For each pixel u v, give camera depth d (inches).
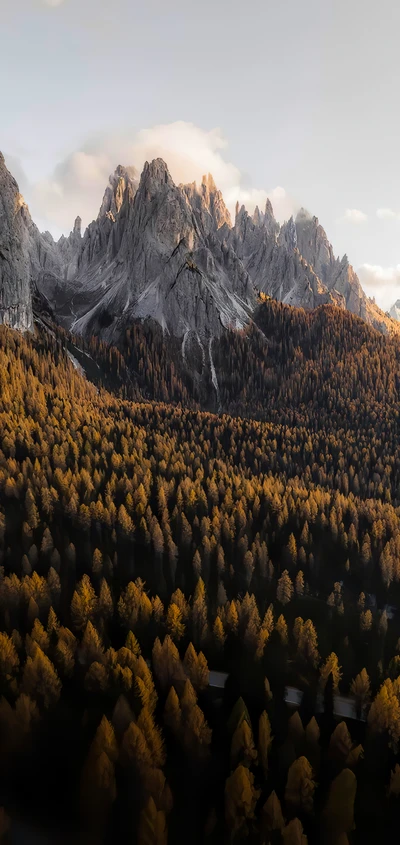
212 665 3125.0
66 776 2170.3
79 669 2780.5
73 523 4163.4
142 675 2672.2
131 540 4202.8
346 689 3147.1
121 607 3275.1
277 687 3016.7
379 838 2148.1
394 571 4303.6
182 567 4119.1
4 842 1873.8
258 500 5022.1
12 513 4092.0
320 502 5241.1
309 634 3255.4
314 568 4367.6
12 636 2802.7
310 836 2138.3
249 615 3398.1
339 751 2482.8
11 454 4881.9
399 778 2335.1
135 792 2107.5
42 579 3243.1
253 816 2111.2
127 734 2185.0
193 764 2361.0
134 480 4940.9
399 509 5580.7
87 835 1935.3
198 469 5669.3
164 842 1897.1
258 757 2415.1
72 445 5339.6
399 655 3491.6
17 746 2252.7
